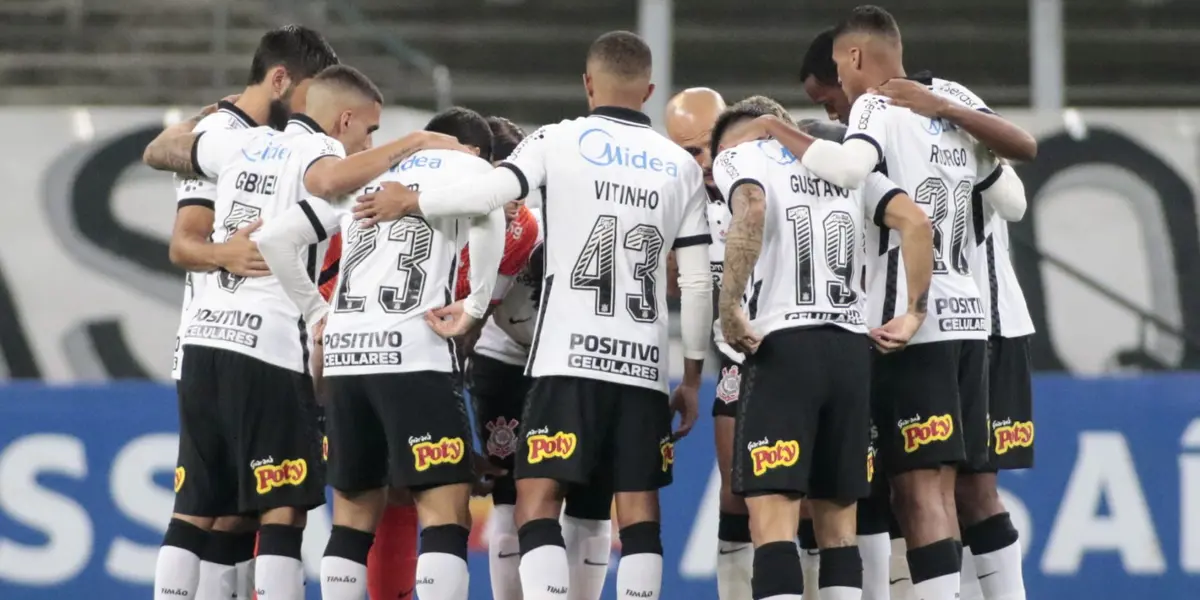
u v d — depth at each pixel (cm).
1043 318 3347
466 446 1493
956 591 1469
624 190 1485
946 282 1518
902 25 4547
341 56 4241
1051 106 3972
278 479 1545
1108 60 4441
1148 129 3400
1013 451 1678
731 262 1405
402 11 4609
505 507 1759
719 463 1703
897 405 1506
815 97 1772
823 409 1443
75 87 4162
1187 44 4419
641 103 1553
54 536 2328
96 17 4388
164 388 2370
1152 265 3359
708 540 2266
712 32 4497
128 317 3459
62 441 2350
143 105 4106
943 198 1516
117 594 2316
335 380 1498
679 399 1578
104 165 3506
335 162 1515
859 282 1472
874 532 1623
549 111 4231
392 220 1491
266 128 1609
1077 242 3378
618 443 1484
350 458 1499
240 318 1547
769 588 1394
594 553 1623
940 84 1600
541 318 1484
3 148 3503
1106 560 2252
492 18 4609
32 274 3466
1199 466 2259
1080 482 2270
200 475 1580
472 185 1444
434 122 1717
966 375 1546
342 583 1497
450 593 1459
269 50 1655
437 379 1482
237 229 1569
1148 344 3334
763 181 1447
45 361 3438
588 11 4612
